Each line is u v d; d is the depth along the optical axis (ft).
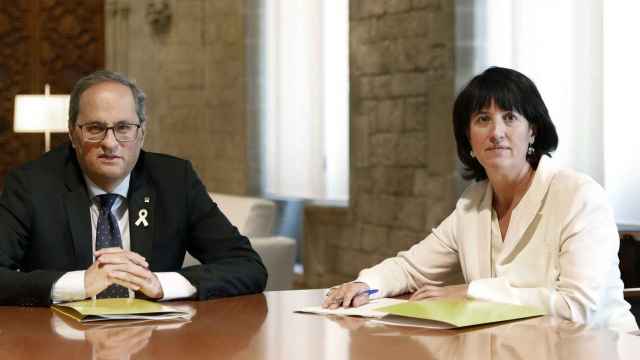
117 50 35.58
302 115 26.55
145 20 34.71
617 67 17.07
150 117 34.68
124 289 9.69
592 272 8.35
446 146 21.20
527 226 8.89
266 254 17.38
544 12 18.44
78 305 8.23
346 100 25.31
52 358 6.38
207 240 10.40
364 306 8.50
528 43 18.81
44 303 8.59
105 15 35.99
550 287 8.69
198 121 32.45
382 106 23.41
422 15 21.89
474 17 20.68
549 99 18.35
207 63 31.86
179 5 33.04
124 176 9.86
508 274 8.95
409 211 22.54
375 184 23.80
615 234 8.66
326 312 8.17
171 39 33.42
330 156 25.84
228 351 6.52
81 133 9.61
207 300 9.06
